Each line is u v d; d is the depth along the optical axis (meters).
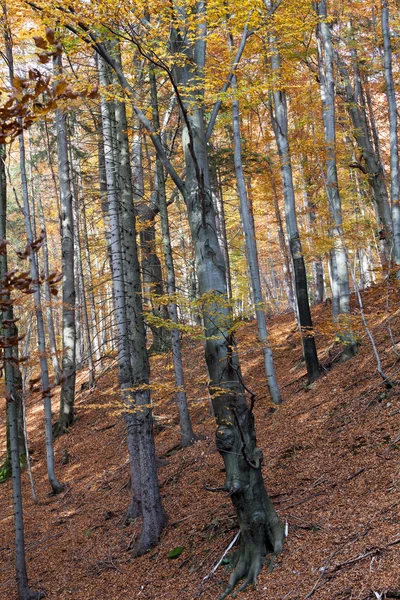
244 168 17.81
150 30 6.46
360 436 8.62
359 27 16.02
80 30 6.67
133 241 10.49
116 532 10.55
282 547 6.58
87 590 8.59
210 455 11.90
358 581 5.30
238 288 28.80
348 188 17.39
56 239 35.53
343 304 12.48
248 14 7.07
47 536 11.59
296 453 9.38
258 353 19.31
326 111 12.80
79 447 17.22
